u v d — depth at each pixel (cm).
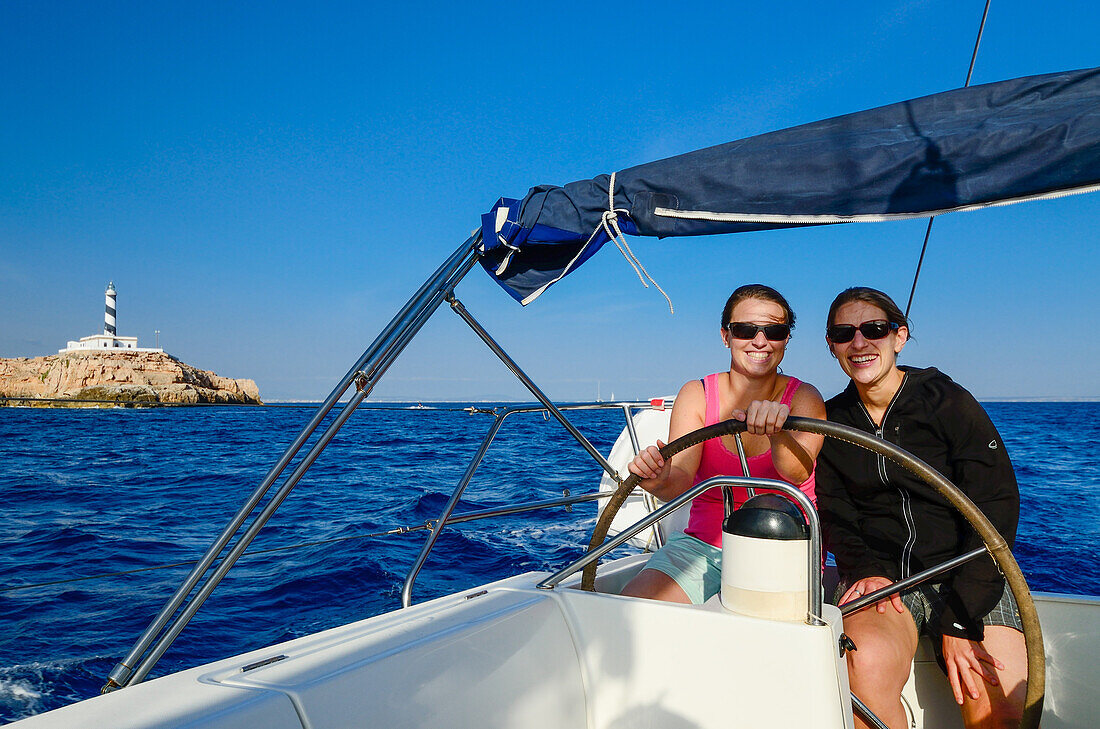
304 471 143
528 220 170
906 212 147
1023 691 162
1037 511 902
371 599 517
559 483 1148
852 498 192
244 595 528
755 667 117
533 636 127
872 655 153
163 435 2802
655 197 163
